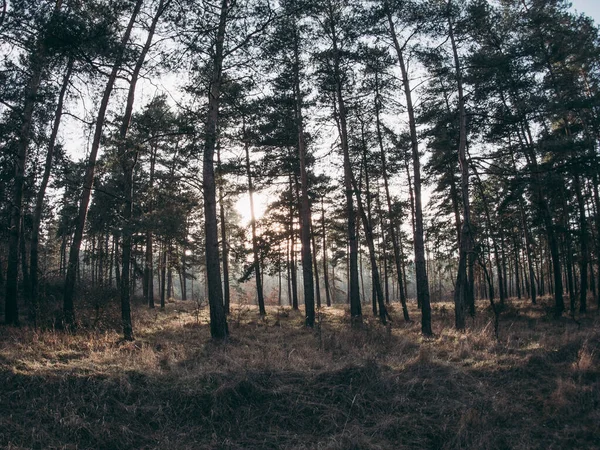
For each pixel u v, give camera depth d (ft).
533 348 33.78
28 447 18.07
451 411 23.06
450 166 79.66
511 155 74.23
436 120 61.62
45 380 22.70
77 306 45.73
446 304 104.63
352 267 66.33
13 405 20.81
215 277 39.47
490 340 37.63
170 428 20.84
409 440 20.68
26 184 56.95
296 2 40.55
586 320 56.54
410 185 90.27
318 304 106.93
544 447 20.16
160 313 72.02
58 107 50.26
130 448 19.19
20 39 40.09
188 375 24.79
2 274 75.15
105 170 45.60
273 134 60.59
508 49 53.57
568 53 63.57
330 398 23.95
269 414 22.40
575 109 62.49
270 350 32.40
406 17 48.75
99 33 38.27
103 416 20.70
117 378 23.58
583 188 86.69
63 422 19.67
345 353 33.06
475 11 49.03
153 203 42.50
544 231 67.67
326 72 56.18
